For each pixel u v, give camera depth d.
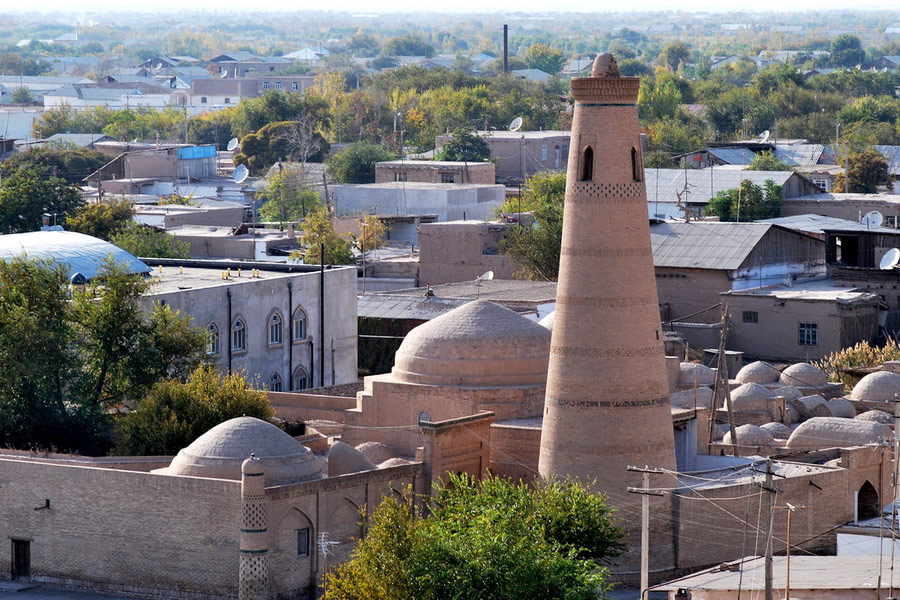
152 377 65.19
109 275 66.38
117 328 65.06
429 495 54.72
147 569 53.09
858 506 58.56
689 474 54.28
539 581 44.97
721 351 62.22
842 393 75.19
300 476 52.03
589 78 49.91
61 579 54.88
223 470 51.94
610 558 51.69
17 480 55.59
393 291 98.88
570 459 51.09
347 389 69.25
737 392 69.38
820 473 56.03
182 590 52.41
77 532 54.50
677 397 69.31
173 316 66.31
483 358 57.72
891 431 61.50
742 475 56.09
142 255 104.25
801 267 101.12
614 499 50.81
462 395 57.16
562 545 46.78
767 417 68.56
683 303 97.88
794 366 75.62
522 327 58.56
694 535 52.66
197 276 79.69
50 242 80.12
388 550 46.34
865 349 83.12
